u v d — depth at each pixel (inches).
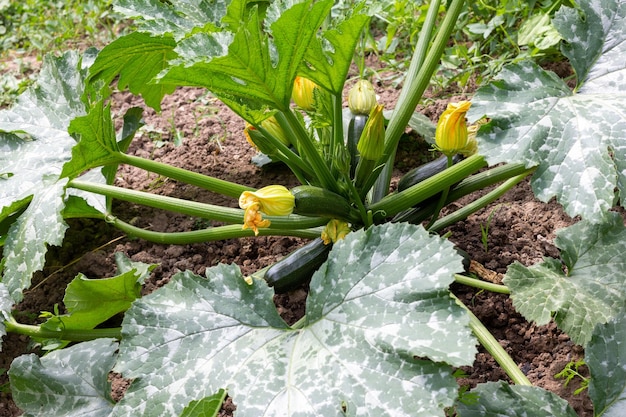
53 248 55.7
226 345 39.1
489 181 47.7
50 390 42.9
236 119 64.4
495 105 43.4
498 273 49.1
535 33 60.6
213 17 50.5
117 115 66.9
